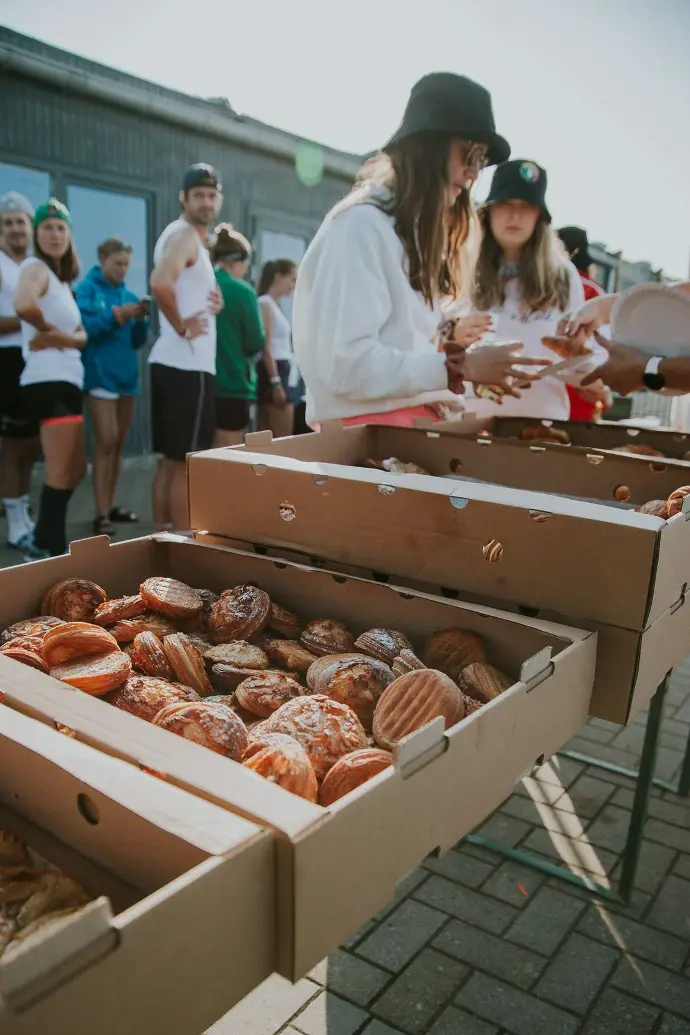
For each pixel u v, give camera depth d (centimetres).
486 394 316
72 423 438
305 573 179
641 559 139
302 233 907
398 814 94
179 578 199
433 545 165
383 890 94
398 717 132
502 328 347
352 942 214
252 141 812
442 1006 195
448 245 298
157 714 124
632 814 225
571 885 239
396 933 218
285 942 81
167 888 70
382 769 108
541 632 145
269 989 199
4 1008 58
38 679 111
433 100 258
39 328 416
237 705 147
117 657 146
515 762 121
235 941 78
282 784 103
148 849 82
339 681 144
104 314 555
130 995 67
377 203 270
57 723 102
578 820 272
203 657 161
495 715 111
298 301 288
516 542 154
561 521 147
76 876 92
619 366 270
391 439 272
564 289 354
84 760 90
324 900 84
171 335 440
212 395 462
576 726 144
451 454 263
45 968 61
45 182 680
